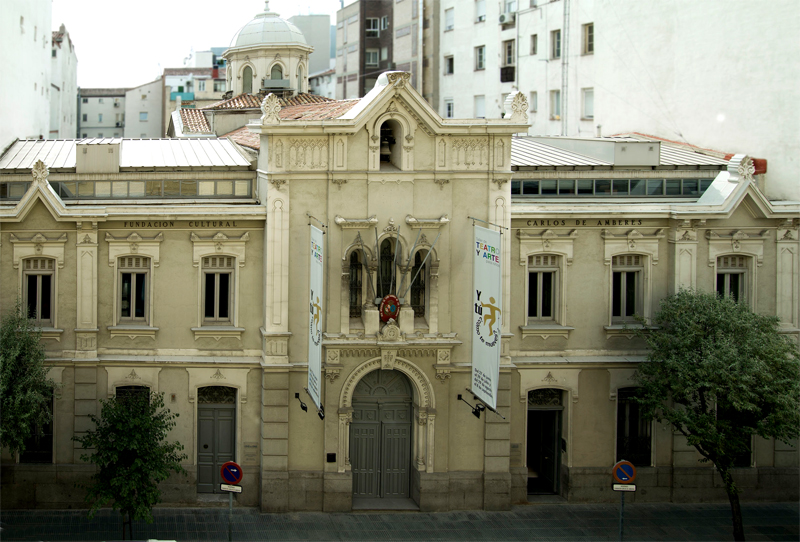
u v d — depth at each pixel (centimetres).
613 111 4388
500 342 2597
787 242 3041
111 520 2712
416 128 2773
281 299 2756
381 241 2830
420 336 2803
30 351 2550
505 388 2859
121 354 2806
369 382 2894
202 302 2828
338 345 2759
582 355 2967
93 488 2508
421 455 2855
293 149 2734
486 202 2825
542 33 5716
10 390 2473
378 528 2695
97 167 2931
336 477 2805
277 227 2739
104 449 2500
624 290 3008
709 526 2814
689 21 3816
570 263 2942
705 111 3741
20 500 2781
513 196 3055
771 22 3425
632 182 3144
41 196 2728
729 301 2788
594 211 2912
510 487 2880
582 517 2848
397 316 2809
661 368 2791
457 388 2853
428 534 2666
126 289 2831
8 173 2919
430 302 2806
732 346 2664
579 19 5259
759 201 2978
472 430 2867
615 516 2867
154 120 9538
